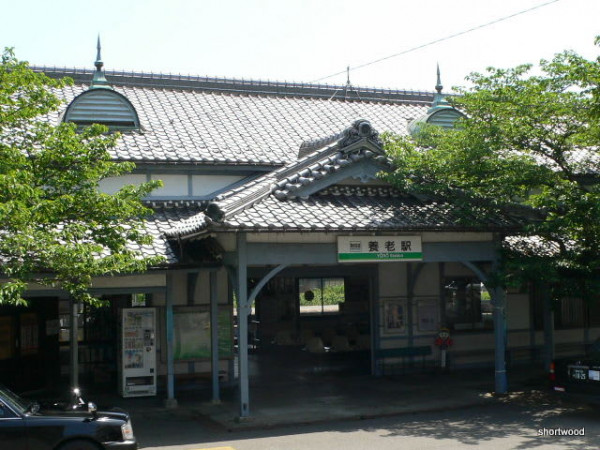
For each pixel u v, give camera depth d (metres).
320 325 23.17
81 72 19.56
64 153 10.93
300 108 21.02
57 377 16.72
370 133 14.05
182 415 13.26
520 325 19.20
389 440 10.94
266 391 15.55
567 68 13.25
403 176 13.92
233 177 16.36
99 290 13.23
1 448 8.40
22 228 9.52
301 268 17.06
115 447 8.73
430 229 13.18
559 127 14.45
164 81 20.12
